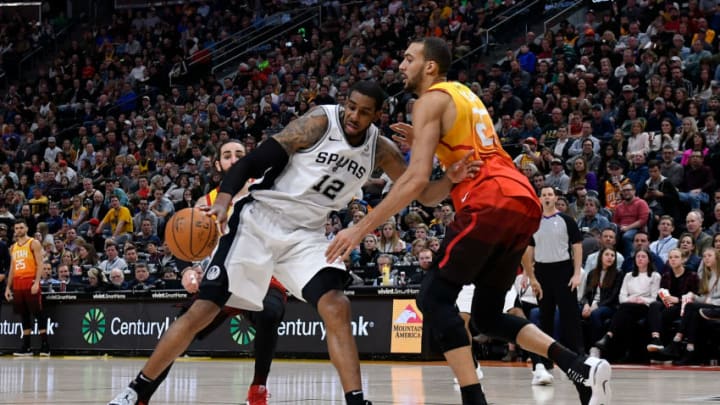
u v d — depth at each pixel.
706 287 8.84
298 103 16.91
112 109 20.14
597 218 10.74
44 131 19.75
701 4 15.55
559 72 14.93
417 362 9.16
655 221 10.80
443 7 18.69
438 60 3.66
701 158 11.21
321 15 21.08
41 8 25.30
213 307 3.68
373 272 10.27
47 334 11.31
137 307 10.67
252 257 3.70
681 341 8.78
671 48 14.31
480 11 17.59
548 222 7.00
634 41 14.89
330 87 17.12
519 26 17.61
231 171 3.63
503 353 10.09
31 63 23.58
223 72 21.14
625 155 12.45
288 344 9.82
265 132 16.20
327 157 3.72
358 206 12.19
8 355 11.59
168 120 18.22
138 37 22.77
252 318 4.56
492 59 17.20
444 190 3.60
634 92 13.55
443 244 3.49
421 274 9.77
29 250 11.31
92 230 14.53
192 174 15.20
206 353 10.23
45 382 6.30
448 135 3.51
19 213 16.12
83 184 16.08
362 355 9.52
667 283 9.09
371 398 4.94
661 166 11.58
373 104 3.66
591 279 9.61
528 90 14.84
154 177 14.80
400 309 9.37
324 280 3.62
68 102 21.25
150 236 13.52
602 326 9.41
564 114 13.77
